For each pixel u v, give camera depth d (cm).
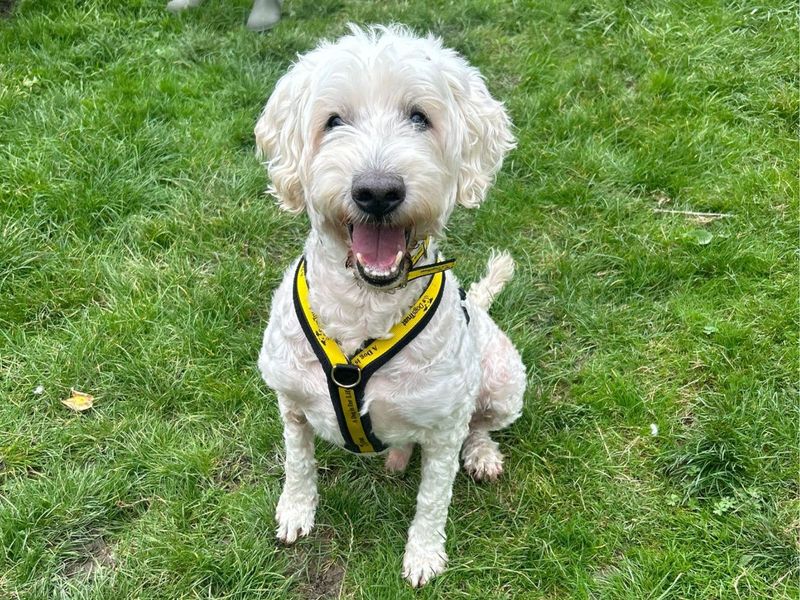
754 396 82
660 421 81
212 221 100
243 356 85
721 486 75
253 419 80
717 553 70
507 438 81
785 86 124
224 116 117
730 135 116
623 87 126
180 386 82
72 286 90
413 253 54
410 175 48
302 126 53
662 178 108
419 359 56
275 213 102
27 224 95
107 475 74
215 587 67
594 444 79
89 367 82
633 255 98
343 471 77
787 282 94
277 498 73
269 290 93
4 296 88
